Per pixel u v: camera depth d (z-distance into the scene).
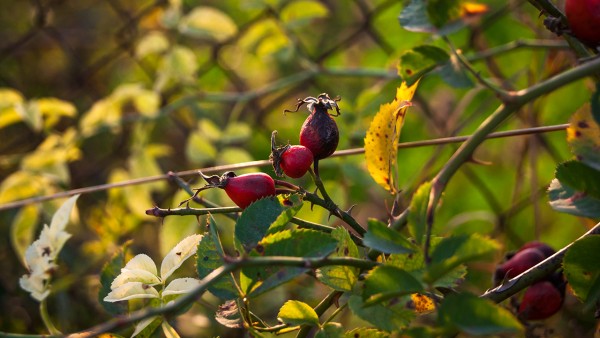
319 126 1.48
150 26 2.27
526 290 1.53
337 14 2.45
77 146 1.86
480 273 1.75
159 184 1.81
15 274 1.97
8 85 2.38
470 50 1.84
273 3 1.83
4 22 2.47
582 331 1.68
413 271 1.43
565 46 1.69
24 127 2.34
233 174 1.48
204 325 1.70
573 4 1.46
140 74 2.40
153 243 1.98
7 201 1.76
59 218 1.52
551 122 2.04
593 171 1.44
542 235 1.94
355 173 1.73
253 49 1.96
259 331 1.47
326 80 2.33
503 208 2.03
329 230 1.49
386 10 2.38
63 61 2.43
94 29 2.51
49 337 1.50
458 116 1.89
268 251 1.43
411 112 2.03
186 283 1.47
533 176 1.73
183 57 1.85
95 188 1.67
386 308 1.43
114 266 1.52
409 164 2.10
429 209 1.42
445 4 1.50
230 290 1.45
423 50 1.49
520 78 2.08
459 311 1.39
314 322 1.46
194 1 2.44
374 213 2.00
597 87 1.43
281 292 1.74
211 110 2.16
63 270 1.88
